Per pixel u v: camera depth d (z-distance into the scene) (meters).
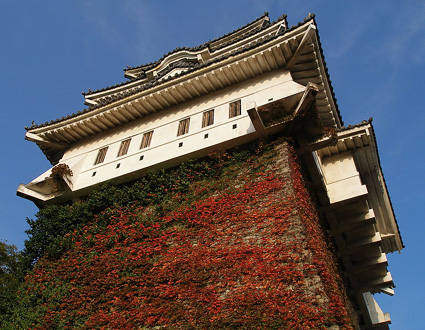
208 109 19.98
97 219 18.28
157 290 13.63
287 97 17.00
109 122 22.31
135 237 16.39
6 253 18.91
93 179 20.09
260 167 16.31
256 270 12.43
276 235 13.29
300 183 15.25
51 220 19.09
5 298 16.14
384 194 22.95
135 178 19.39
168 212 16.80
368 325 23.33
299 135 17.08
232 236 14.12
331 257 15.61
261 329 10.77
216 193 16.34
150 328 12.54
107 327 13.32
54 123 22.41
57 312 14.84
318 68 19.17
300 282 11.50
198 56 26.66
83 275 15.86
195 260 13.91
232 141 17.73
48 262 17.33
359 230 20.25
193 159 18.41
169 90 20.67
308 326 10.39
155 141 20.17
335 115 21.75
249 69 19.64
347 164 20.89
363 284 21.86
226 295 12.18
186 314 12.27
